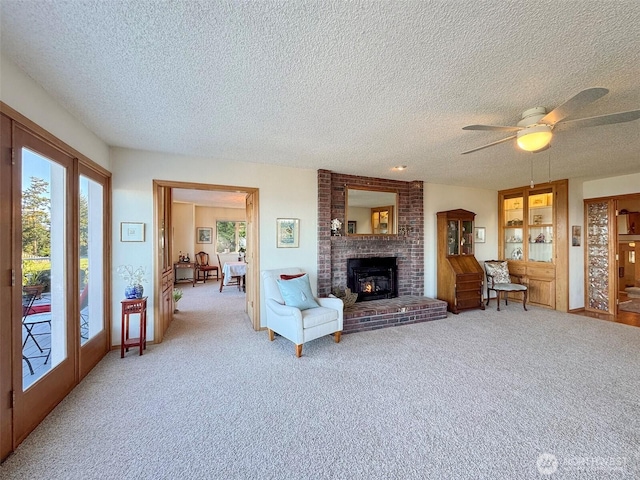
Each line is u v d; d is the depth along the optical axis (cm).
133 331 355
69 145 251
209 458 171
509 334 395
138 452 176
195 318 477
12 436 176
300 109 246
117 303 344
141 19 144
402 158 392
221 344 358
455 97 224
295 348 338
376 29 150
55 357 229
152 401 231
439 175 495
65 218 246
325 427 200
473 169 452
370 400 233
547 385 257
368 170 461
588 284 536
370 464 167
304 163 420
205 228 923
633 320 466
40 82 204
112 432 194
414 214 536
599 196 520
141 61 180
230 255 953
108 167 337
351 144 335
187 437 189
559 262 529
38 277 210
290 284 371
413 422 205
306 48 167
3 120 174
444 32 152
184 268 862
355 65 183
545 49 166
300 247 446
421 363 302
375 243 515
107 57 176
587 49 165
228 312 517
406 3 133
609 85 204
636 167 437
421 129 288
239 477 158
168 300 439
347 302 436
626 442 185
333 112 252
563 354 325
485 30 150
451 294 513
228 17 143
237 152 367
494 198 636
